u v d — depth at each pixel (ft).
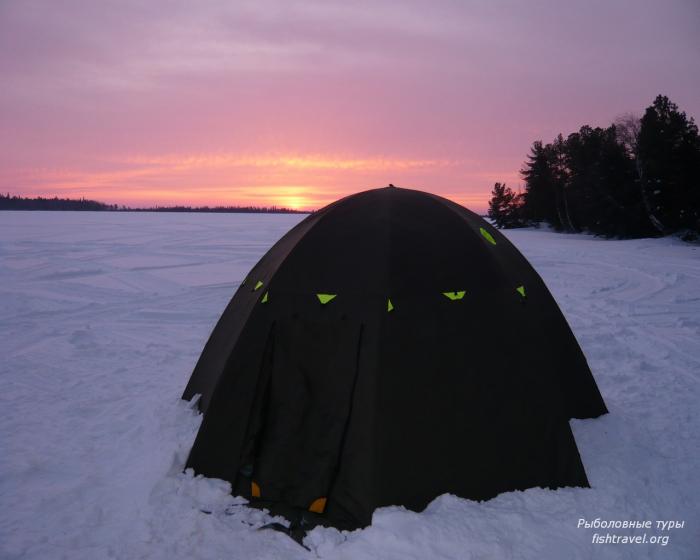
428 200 13.05
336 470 9.96
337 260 11.44
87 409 14.90
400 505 9.54
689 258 51.65
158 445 12.01
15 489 10.69
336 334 10.69
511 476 10.11
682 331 23.03
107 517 9.67
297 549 8.80
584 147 104.83
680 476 10.73
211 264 50.57
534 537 8.77
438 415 10.11
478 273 11.52
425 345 10.46
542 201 128.36
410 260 11.27
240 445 10.73
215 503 10.04
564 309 28.12
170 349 21.74
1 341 23.07
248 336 11.35
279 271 11.69
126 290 36.42
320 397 10.50
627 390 15.79
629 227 87.10
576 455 10.34
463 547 8.46
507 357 10.80
